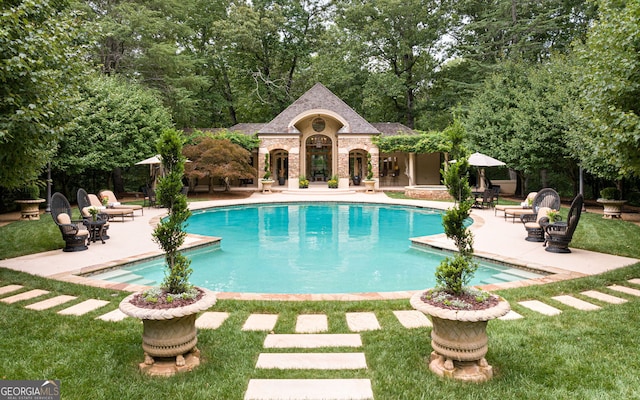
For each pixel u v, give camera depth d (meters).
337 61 37.69
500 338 4.91
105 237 11.83
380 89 35.22
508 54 30.44
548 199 13.11
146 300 4.24
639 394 3.70
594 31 9.57
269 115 41.78
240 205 22.27
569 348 4.64
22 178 8.55
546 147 19.77
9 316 5.66
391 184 35.34
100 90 21.17
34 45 6.65
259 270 9.74
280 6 37.62
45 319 5.55
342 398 3.71
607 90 7.89
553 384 3.91
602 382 3.92
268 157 31.06
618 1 8.80
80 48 8.88
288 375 4.13
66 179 23.91
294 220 18.05
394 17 35.25
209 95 37.09
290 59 40.44
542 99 20.17
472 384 3.91
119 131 22.02
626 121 7.18
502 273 9.00
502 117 22.30
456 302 4.11
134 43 26.39
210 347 4.77
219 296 6.71
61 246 10.89
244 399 3.69
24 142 7.10
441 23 34.88
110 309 5.98
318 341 4.96
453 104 35.28
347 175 31.16
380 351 4.66
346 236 14.25
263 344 4.87
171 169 4.98
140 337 5.00
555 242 10.10
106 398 3.69
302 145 32.81
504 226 14.44
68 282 7.34
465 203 4.70
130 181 33.34
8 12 6.21
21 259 9.37
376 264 10.34
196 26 36.06
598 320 5.48
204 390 3.82
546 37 30.27
